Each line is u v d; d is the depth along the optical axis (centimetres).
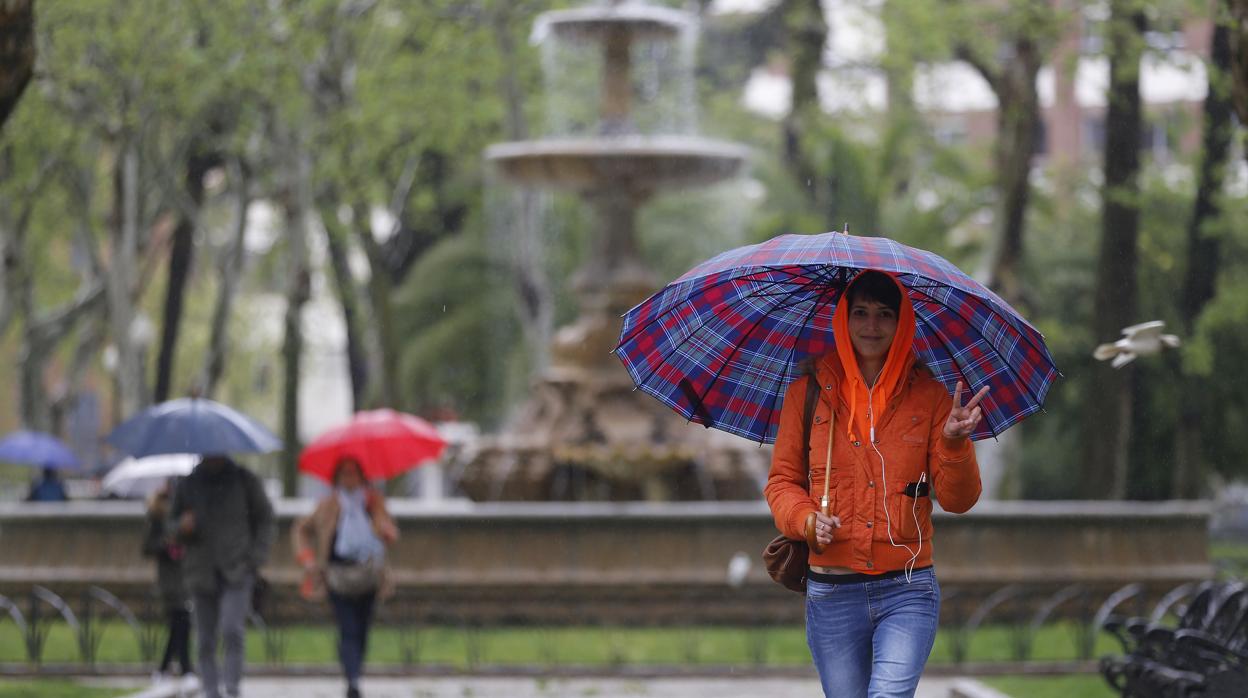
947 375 1057
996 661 2491
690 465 3297
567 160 3297
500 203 6241
